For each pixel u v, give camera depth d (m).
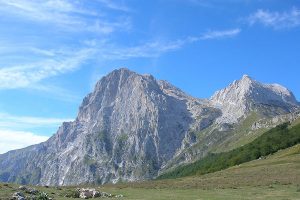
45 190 71.69
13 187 66.50
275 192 66.62
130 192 74.19
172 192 73.25
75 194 63.16
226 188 78.44
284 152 194.38
